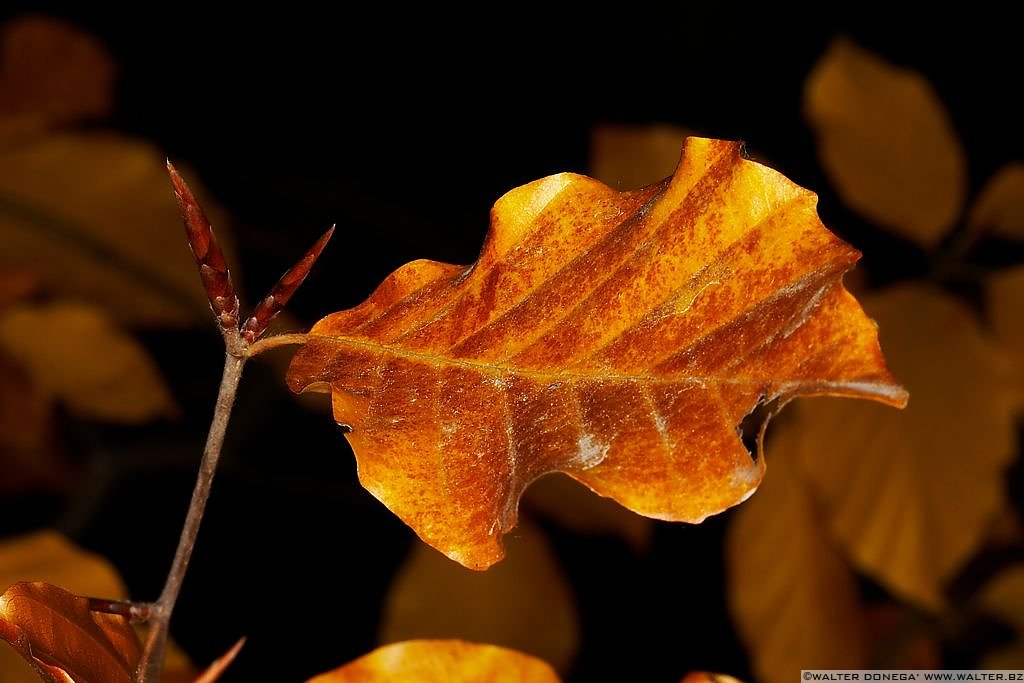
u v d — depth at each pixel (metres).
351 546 1.07
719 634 0.87
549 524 0.84
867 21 1.37
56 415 0.93
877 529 0.69
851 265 0.40
